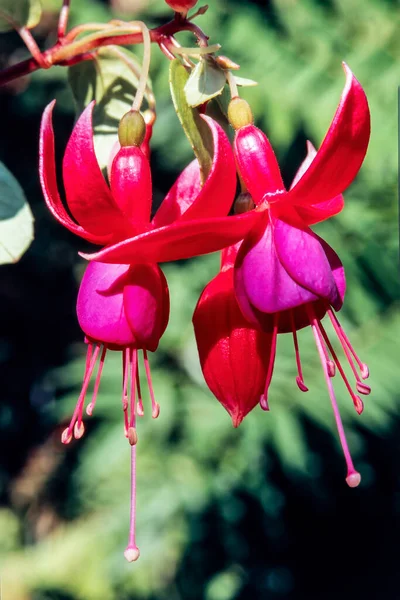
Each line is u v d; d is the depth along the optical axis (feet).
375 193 2.02
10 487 3.07
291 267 0.79
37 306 3.09
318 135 1.94
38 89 2.71
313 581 2.77
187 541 2.45
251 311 0.80
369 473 2.60
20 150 2.88
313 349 1.94
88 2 2.15
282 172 2.27
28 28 0.94
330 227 2.03
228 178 0.77
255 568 2.68
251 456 2.06
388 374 1.90
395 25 1.99
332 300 0.79
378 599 2.74
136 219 0.81
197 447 2.06
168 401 2.04
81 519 2.81
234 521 2.48
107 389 2.14
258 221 0.81
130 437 0.80
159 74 1.95
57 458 3.04
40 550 2.81
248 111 0.83
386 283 1.99
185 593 2.50
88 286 0.80
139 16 2.22
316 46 1.99
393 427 2.48
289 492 2.68
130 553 0.79
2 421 3.12
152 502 2.21
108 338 0.79
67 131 2.74
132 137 0.83
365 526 2.82
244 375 0.83
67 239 2.98
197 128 0.84
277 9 2.10
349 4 2.00
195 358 2.13
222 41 2.02
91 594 2.48
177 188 0.85
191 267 2.18
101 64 0.97
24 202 0.93
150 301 0.80
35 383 3.15
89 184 0.76
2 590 2.61
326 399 1.92
